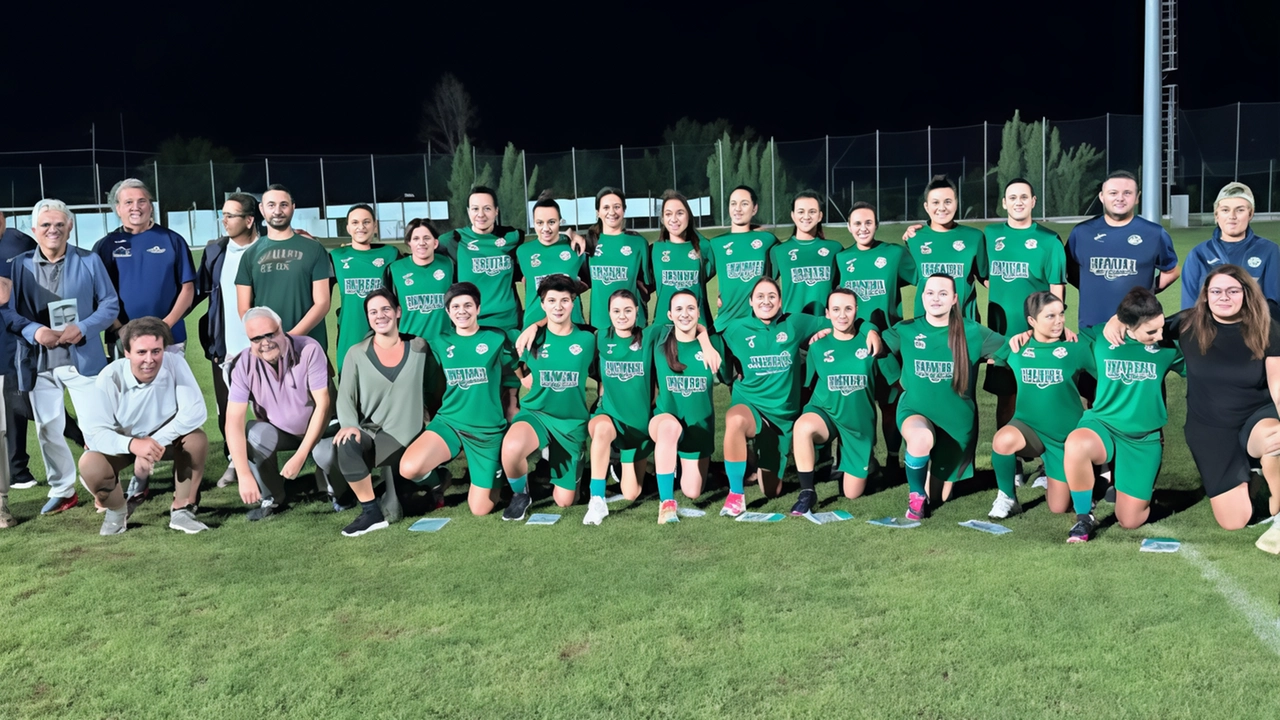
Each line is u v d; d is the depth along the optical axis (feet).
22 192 95.96
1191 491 15.80
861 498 16.08
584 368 15.80
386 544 14.21
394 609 11.58
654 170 100.68
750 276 19.40
